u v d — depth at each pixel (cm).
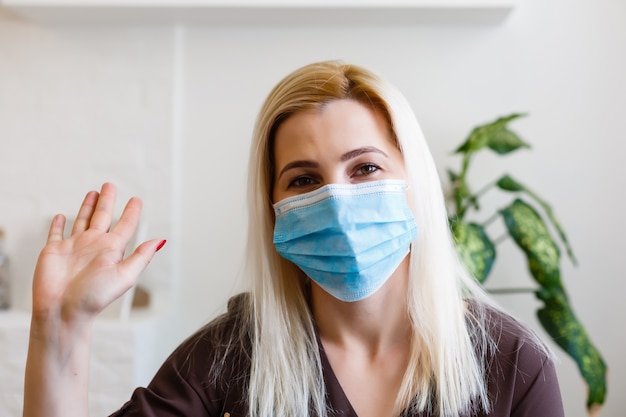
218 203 207
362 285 89
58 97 205
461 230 170
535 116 203
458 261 104
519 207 177
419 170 94
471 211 201
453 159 202
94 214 85
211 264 207
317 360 93
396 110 91
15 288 206
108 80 204
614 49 201
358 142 88
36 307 76
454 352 91
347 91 90
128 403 94
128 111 204
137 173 203
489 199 201
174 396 92
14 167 205
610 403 201
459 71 204
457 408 88
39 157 205
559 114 202
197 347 98
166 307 202
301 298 99
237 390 94
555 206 202
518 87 203
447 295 94
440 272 95
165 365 98
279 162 93
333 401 90
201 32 207
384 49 204
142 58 204
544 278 171
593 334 202
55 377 75
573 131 202
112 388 175
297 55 206
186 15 196
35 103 205
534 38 203
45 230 204
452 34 204
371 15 194
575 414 199
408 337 95
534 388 90
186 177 207
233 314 103
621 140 201
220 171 207
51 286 77
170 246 202
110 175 204
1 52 205
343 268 88
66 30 205
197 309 207
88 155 204
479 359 93
